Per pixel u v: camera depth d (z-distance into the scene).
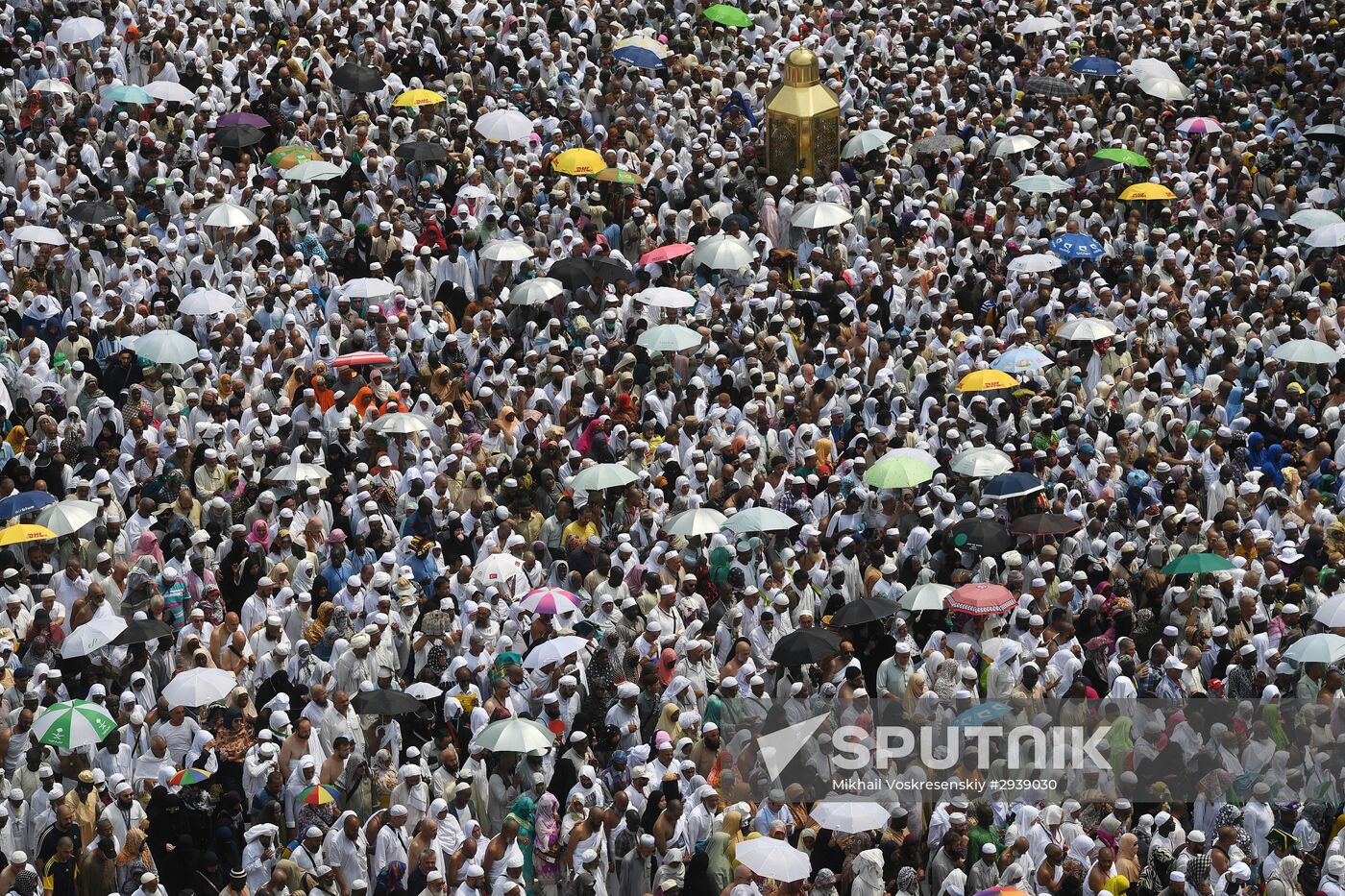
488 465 80.12
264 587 68.62
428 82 114.19
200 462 77.50
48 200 95.38
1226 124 117.25
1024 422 84.88
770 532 75.50
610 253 98.31
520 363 89.56
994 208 105.44
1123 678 67.62
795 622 72.31
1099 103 120.94
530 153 107.94
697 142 110.25
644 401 85.69
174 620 69.31
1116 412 86.75
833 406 86.19
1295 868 61.06
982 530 74.69
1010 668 68.56
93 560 72.88
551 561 74.75
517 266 96.31
